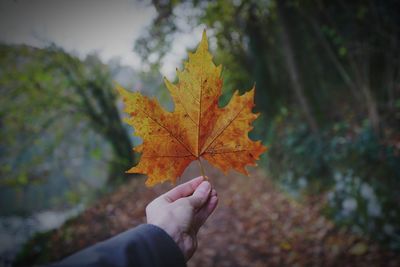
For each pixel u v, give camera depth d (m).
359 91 4.98
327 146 5.30
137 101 0.97
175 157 1.02
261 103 8.23
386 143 4.07
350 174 4.52
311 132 6.00
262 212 5.86
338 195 4.70
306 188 5.67
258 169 8.58
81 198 9.66
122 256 0.79
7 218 9.95
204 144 1.05
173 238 0.96
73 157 9.66
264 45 7.57
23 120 8.53
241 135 1.06
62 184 12.26
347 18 5.16
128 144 10.59
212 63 1.01
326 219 4.77
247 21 7.63
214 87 1.03
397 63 4.63
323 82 5.88
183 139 1.03
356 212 4.22
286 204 5.81
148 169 0.99
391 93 4.60
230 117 1.06
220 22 8.03
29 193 11.41
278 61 7.26
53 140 9.38
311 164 5.63
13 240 7.09
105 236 5.69
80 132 10.12
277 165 6.95
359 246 3.85
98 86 9.89
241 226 5.48
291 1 5.77
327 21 5.53
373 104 4.44
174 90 1.01
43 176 8.80
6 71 7.82
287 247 4.45
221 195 7.54
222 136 1.06
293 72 6.00
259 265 4.27
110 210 6.95
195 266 4.63
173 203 1.05
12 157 8.64
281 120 7.21
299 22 5.93
